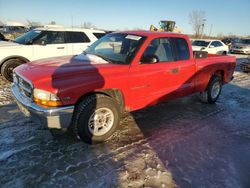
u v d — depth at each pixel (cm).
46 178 282
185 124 463
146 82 402
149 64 407
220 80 609
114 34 466
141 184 284
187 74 486
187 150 367
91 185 276
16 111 471
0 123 414
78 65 360
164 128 438
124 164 320
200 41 1678
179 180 296
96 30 870
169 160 337
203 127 456
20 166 300
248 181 304
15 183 271
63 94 312
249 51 2266
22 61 718
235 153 369
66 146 352
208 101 596
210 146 385
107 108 358
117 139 385
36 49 735
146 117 483
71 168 303
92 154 337
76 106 336
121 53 406
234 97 690
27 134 381
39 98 308
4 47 689
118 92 374
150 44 411
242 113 552
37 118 323
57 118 313
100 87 345
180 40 473
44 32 760
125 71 373
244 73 1130
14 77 390
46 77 316
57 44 773
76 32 814
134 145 370
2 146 342
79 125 338
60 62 380
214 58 570
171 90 460
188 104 588
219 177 307
